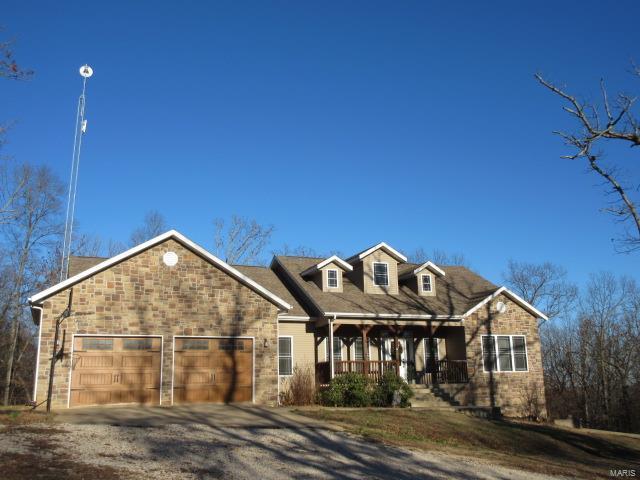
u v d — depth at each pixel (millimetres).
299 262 30172
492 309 27562
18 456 10758
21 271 37281
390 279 28375
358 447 14391
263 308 22312
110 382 19641
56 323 19172
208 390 20953
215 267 21812
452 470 12930
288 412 19562
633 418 36688
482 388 26344
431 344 26641
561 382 43344
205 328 21234
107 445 12539
